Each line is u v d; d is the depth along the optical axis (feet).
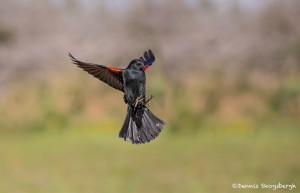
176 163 54.60
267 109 79.36
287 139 64.23
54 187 47.24
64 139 69.82
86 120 80.69
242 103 81.05
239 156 56.49
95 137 70.59
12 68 107.65
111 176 50.24
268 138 65.41
